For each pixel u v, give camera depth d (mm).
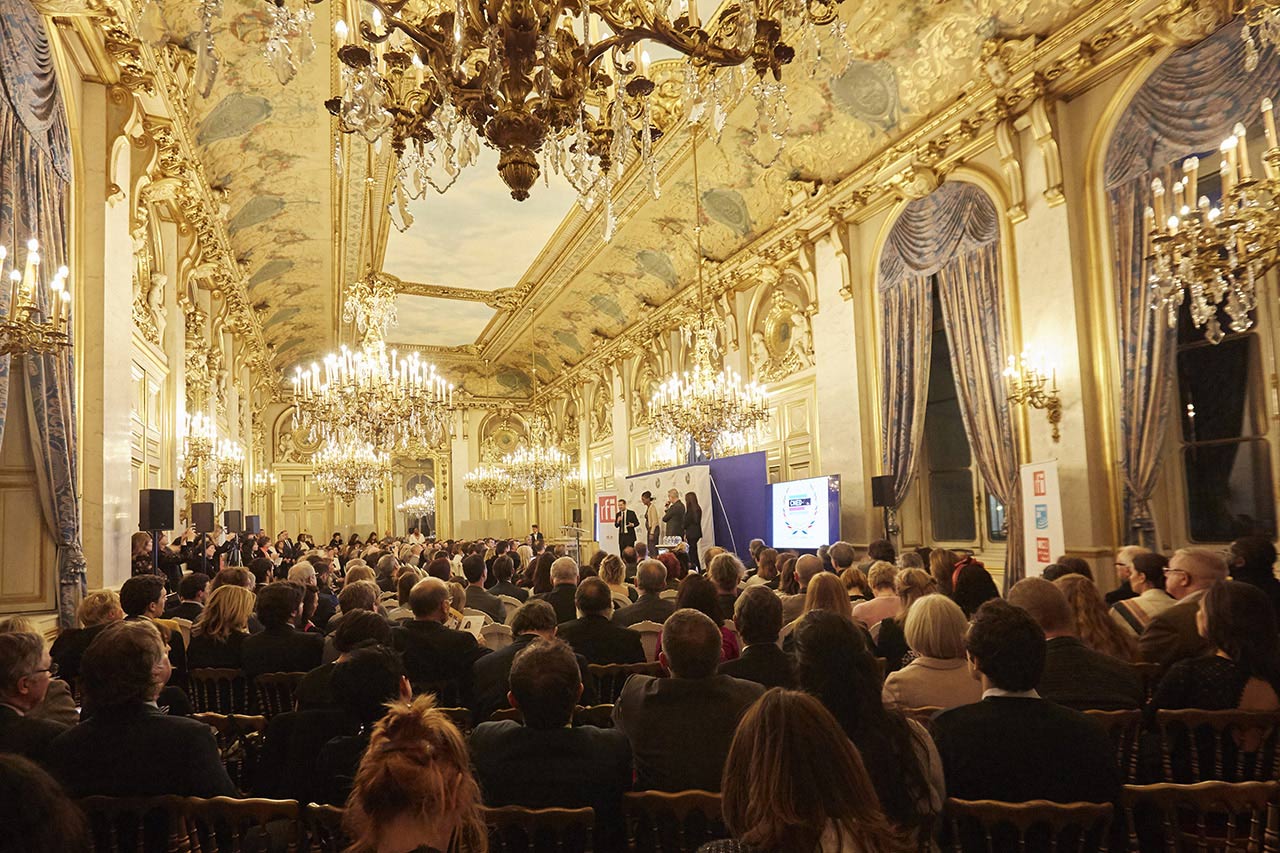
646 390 21672
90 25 7266
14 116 6125
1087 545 9117
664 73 10984
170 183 10008
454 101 5141
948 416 12477
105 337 7957
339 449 17938
